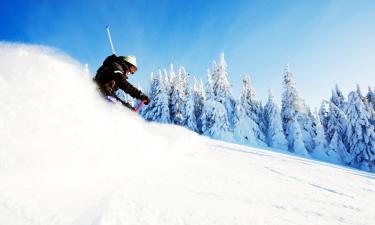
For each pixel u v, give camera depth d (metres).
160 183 2.26
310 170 6.74
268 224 1.76
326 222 2.21
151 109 38.44
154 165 3.13
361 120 35.16
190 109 39.09
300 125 38.53
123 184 2.00
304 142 38.09
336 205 2.97
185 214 1.57
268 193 2.83
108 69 3.96
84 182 1.87
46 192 1.55
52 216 1.28
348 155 36.84
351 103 36.75
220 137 34.50
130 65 4.22
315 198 3.12
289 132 37.56
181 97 41.75
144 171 2.66
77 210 1.39
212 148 7.46
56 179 1.81
